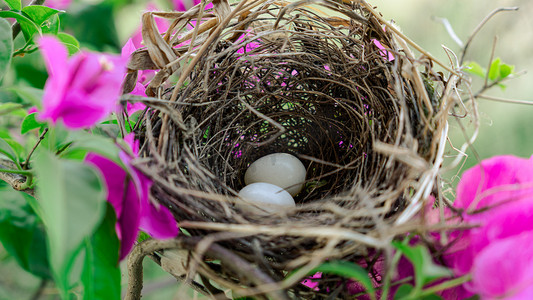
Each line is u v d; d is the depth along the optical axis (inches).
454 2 21.6
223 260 13.9
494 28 21.3
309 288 14.7
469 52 21.3
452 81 15.8
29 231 14.4
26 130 15.3
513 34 21.2
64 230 12.4
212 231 14.7
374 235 14.0
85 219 13.0
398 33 15.7
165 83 16.9
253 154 18.6
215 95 17.1
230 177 17.9
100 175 13.7
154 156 15.0
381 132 16.3
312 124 18.0
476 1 21.5
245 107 17.5
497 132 21.0
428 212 14.9
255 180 18.1
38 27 16.1
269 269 14.4
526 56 21.2
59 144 14.7
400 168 14.8
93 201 13.2
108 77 13.7
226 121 17.5
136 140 15.6
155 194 14.7
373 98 16.5
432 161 15.1
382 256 15.0
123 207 14.4
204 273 14.3
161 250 15.6
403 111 15.1
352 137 17.3
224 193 17.1
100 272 13.9
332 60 17.1
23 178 15.1
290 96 17.6
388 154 15.4
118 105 15.3
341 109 17.5
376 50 16.5
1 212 14.4
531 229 14.1
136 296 15.6
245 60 16.7
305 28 17.2
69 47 16.8
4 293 16.9
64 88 13.4
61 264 13.0
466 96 17.2
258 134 18.1
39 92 13.7
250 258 14.3
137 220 14.2
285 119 18.0
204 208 14.8
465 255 14.5
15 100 16.6
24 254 14.4
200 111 16.9
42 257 14.4
